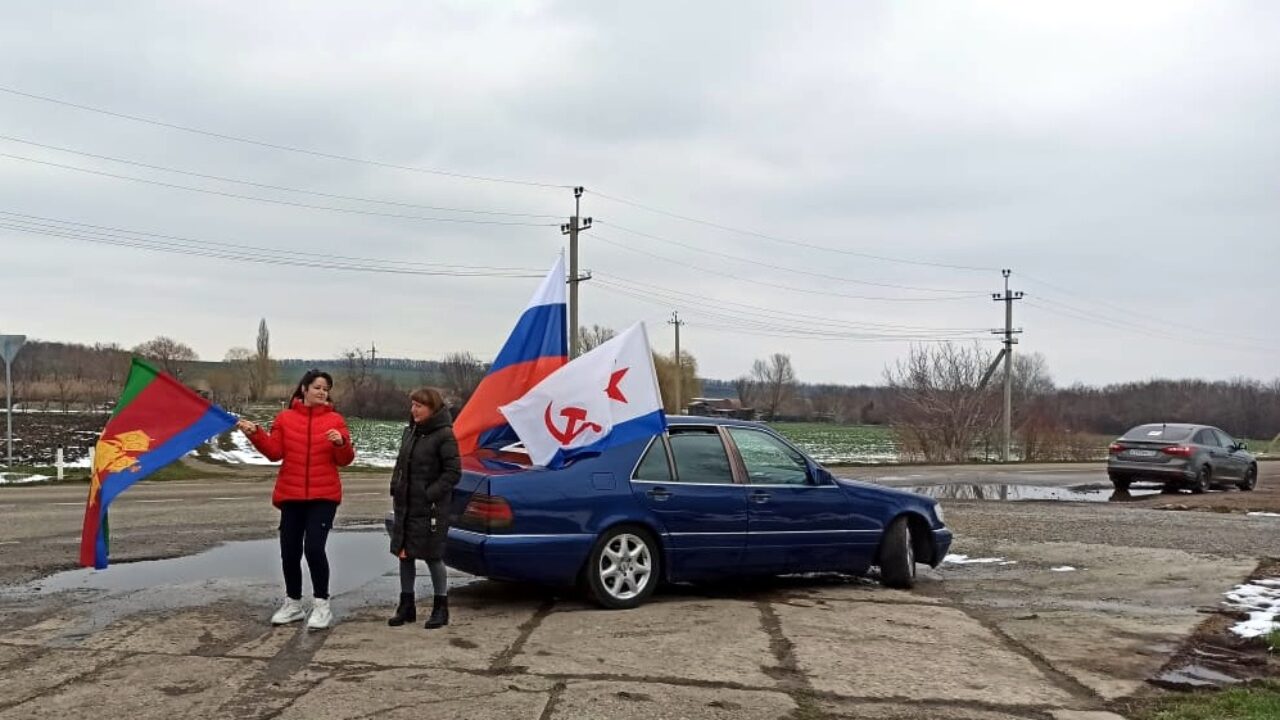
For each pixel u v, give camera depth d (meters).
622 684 5.48
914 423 47.31
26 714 4.91
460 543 7.22
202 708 5.01
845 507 8.59
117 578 8.74
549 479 7.35
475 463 7.93
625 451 7.74
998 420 49.25
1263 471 32.94
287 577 6.87
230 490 18.67
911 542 9.08
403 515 6.77
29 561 9.60
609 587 7.49
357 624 6.92
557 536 7.24
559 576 7.30
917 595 8.47
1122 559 10.70
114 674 5.61
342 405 66.00
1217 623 7.41
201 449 33.56
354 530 12.40
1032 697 5.43
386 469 28.28
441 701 5.13
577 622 7.01
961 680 5.72
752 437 8.48
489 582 8.68
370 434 50.34
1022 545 11.77
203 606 7.50
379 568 9.44
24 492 18.12
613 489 7.53
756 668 5.86
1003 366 49.72
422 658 5.98
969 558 10.77
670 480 7.84
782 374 89.38
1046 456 47.41
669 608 7.57
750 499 8.09
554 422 7.62
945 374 47.41
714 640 6.52
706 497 7.89
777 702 5.22
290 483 6.69
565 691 5.33
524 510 7.17
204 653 6.08
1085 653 6.43
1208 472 21.50
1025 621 7.38
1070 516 15.24
